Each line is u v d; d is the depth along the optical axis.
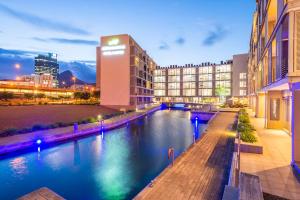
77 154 19.81
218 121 28.84
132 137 28.34
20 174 14.77
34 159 17.78
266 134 17.31
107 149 21.92
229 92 83.44
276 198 6.62
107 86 61.09
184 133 32.19
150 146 23.91
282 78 11.14
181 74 94.88
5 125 25.44
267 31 19.12
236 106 57.91
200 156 13.12
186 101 93.44
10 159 17.08
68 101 68.31
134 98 61.06
